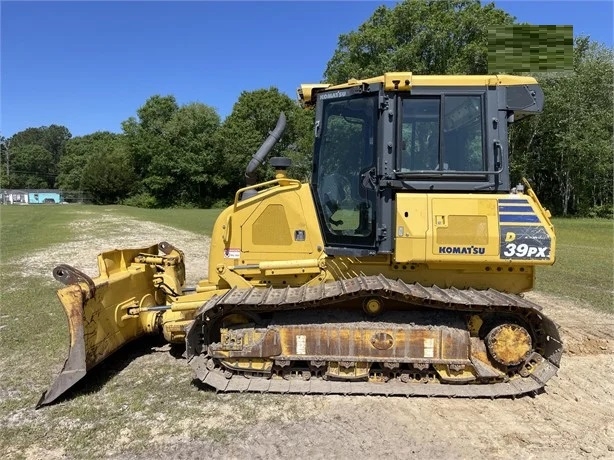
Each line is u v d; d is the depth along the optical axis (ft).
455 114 16.37
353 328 16.34
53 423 14.71
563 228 77.66
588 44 112.37
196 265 43.70
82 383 17.53
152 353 20.59
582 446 13.48
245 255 18.49
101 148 275.80
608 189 112.06
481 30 104.73
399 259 16.16
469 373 16.34
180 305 18.86
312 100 18.13
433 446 13.41
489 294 16.07
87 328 16.62
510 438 13.88
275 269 17.98
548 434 14.14
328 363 16.55
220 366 17.08
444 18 108.78
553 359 16.20
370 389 16.26
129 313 19.22
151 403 15.93
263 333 16.55
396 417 14.96
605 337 23.00
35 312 27.32
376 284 15.51
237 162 206.08
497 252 15.88
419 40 107.34
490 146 16.26
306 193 18.04
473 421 14.79
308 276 18.10
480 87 16.31
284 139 160.86
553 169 114.62
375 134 16.67
